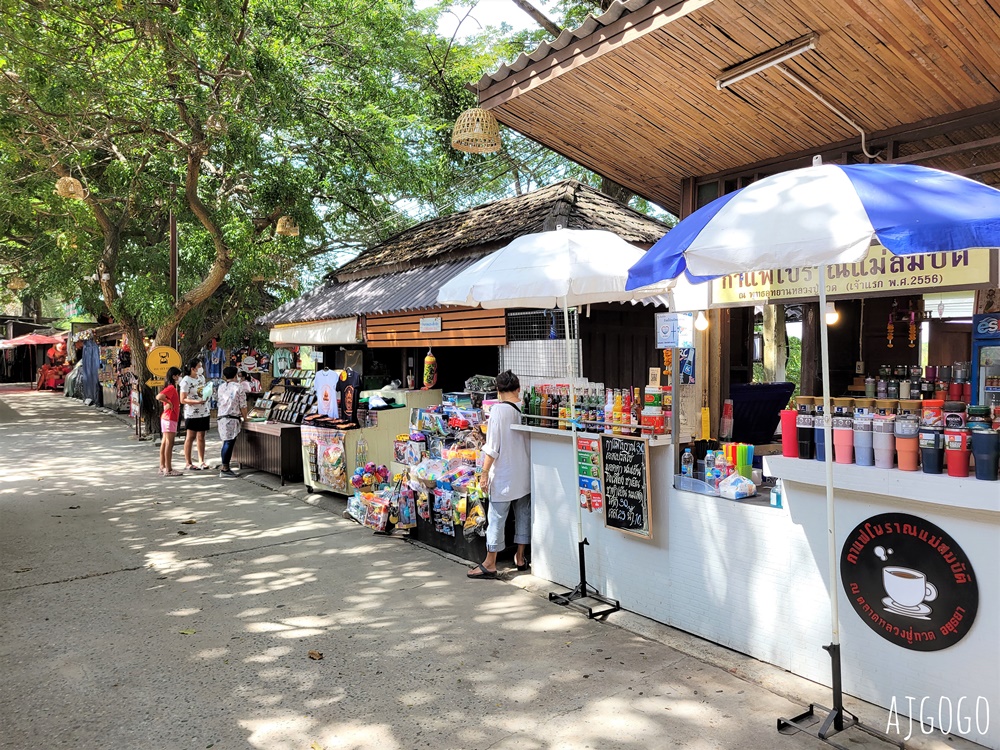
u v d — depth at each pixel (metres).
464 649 4.40
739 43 4.34
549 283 4.72
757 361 11.56
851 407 3.95
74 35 10.05
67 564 6.22
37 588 5.59
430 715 3.60
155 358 13.75
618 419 4.96
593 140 5.96
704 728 3.43
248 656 4.32
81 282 17.64
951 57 3.99
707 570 4.38
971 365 4.64
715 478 4.37
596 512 5.16
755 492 4.27
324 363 13.90
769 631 4.02
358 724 3.52
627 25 4.50
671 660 4.19
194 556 6.48
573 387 5.17
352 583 5.71
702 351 5.45
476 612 5.04
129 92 11.61
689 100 5.04
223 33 10.34
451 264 9.44
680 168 6.06
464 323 8.01
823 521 3.70
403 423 9.05
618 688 3.85
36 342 33.91
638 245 8.27
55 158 12.05
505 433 5.69
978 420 3.16
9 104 10.52
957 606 3.15
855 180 2.97
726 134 5.36
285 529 7.46
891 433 3.39
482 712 3.62
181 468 11.41
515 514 5.93
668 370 5.12
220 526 7.59
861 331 7.40
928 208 2.72
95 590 5.55
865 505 3.50
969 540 3.11
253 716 3.61
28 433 16.08
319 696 3.81
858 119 4.76
